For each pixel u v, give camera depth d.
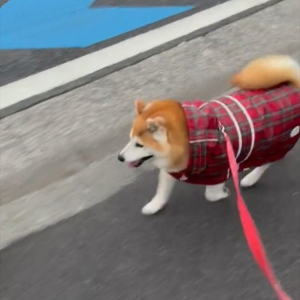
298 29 2.66
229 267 1.46
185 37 2.57
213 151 1.37
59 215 1.63
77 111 2.07
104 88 2.20
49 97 2.14
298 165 1.81
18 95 2.15
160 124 1.31
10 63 2.40
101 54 2.45
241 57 2.42
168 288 1.40
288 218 1.61
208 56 2.43
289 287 1.39
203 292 1.39
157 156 1.38
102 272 1.45
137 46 2.51
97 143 1.92
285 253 1.49
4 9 2.91
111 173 1.80
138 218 1.62
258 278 1.42
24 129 1.97
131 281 1.42
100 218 1.62
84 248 1.52
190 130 1.35
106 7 2.94
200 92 2.19
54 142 1.91
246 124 1.39
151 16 2.82
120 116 2.04
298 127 1.49
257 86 1.45
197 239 1.54
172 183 1.59
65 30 2.69
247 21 2.73
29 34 2.66
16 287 1.42
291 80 1.47
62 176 1.78
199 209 1.64
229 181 1.74
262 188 1.72
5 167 1.80
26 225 1.60
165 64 2.37
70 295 1.39
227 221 1.60
